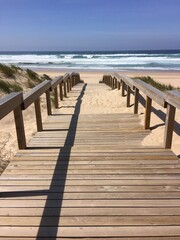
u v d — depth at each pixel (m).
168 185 2.87
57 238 2.13
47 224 2.28
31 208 2.49
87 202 2.57
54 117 6.30
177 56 61.56
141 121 5.82
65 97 9.52
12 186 2.87
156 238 2.12
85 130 5.24
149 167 3.29
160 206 2.50
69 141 4.57
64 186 2.86
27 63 45.62
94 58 58.03
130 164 3.38
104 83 16.22
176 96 3.68
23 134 4.04
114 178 3.02
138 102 6.80
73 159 3.55
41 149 4.03
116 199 2.61
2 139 5.19
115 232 2.18
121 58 56.44
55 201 2.59
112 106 7.63
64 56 70.56
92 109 7.33
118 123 5.69
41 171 3.21
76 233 2.18
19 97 3.66
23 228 2.23
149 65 39.19
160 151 3.80
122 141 4.57
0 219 2.34
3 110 2.92
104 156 3.63
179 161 3.47
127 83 7.18
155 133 4.82
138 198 2.63
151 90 4.54
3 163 3.93
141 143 4.45
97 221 2.31
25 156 3.68
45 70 32.31
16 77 11.20
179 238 2.12
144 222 2.29
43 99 8.66
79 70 32.22
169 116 3.78
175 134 4.55
